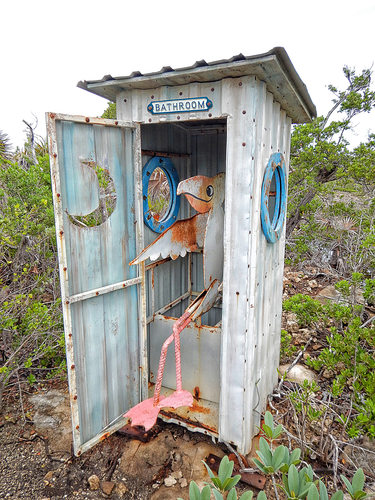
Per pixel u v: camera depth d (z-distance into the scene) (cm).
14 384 280
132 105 214
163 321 259
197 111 193
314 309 346
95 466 213
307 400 217
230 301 200
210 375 247
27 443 231
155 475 205
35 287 332
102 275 207
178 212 301
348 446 225
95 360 209
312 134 612
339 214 589
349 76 610
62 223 177
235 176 188
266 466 130
